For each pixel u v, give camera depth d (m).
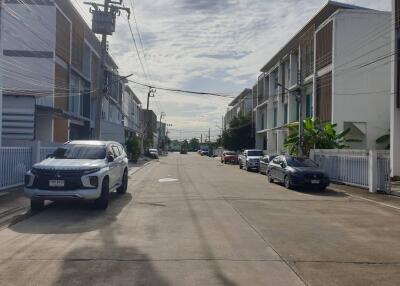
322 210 13.70
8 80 29.75
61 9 35.19
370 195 18.36
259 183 23.20
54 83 31.86
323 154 25.83
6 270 6.68
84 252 7.79
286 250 8.27
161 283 6.16
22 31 30.39
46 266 6.90
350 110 33.34
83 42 42.41
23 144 22.16
